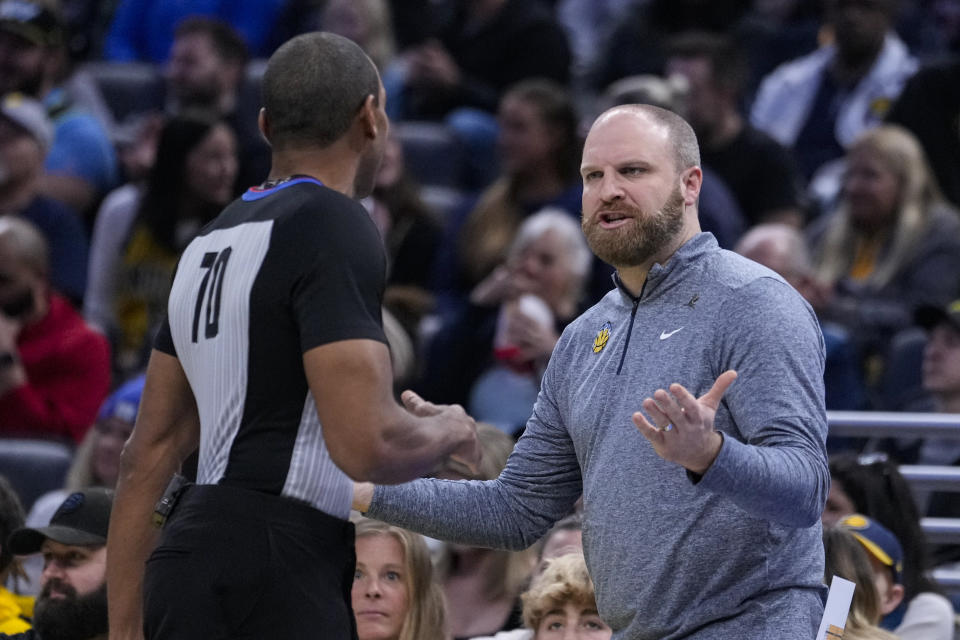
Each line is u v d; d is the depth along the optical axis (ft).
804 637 36.22
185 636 33.96
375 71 36.70
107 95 114.93
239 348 34.65
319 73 35.86
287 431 34.50
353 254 34.40
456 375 76.33
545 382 41.04
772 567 36.27
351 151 36.35
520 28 108.88
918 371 75.10
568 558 47.55
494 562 55.11
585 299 76.54
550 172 84.94
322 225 34.58
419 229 87.97
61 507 48.24
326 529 34.83
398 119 108.99
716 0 119.55
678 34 119.55
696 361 36.86
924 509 63.00
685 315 37.47
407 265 87.35
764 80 117.60
